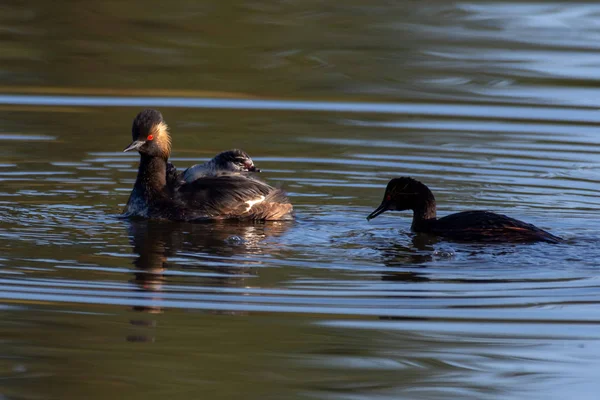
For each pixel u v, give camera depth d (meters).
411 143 20.16
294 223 15.31
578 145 20.03
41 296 11.61
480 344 10.67
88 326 10.89
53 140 19.98
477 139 20.47
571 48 27.06
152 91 23.58
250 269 12.73
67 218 15.19
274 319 11.07
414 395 9.76
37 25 28.27
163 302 11.51
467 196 16.70
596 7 31.19
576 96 23.53
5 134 20.25
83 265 12.74
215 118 21.86
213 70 25.11
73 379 9.95
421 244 14.02
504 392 9.83
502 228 14.22
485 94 23.69
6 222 14.72
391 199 15.18
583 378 10.05
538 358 10.38
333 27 28.61
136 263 12.90
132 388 9.72
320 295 11.77
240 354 10.44
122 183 17.50
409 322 11.07
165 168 15.84
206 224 15.23
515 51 26.80
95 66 25.05
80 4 30.28
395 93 23.77
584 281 12.35
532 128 21.23
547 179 17.77
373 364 10.30
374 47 27.06
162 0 31.05
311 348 10.56
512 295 11.83
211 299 11.61
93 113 22.02
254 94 23.61
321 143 20.08
